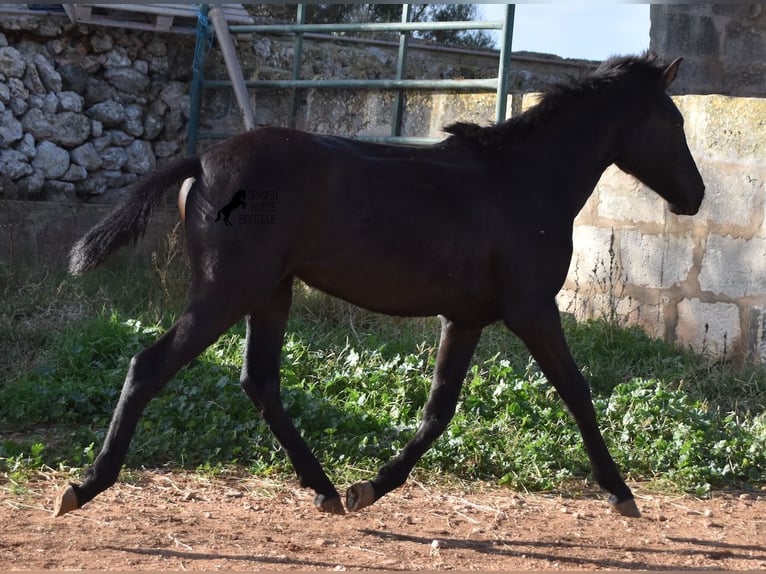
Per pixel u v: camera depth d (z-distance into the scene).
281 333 4.81
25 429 5.94
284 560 4.02
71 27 9.30
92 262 4.31
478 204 4.59
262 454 5.61
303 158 4.34
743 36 10.74
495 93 8.60
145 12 9.26
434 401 4.89
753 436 6.26
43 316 7.65
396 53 10.92
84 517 4.47
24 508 4.55
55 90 9.22
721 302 7.71
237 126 10.07
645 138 5.17
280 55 10.38
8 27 8.99
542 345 4.66
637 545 4.58
